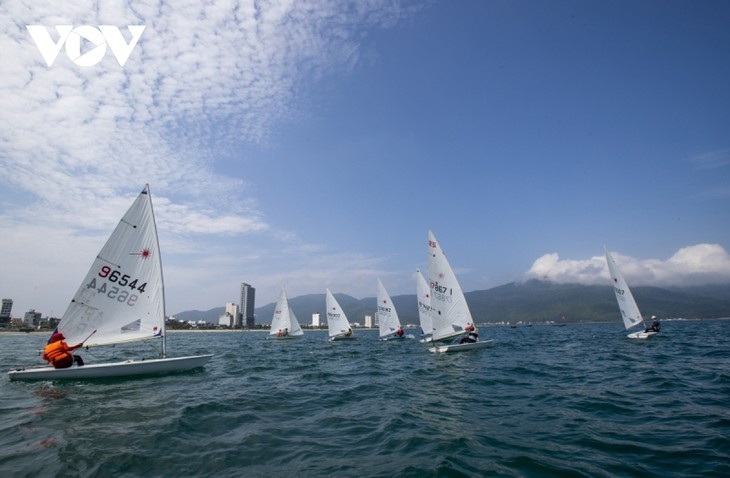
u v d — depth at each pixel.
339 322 49.22
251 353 31.11
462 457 6.55
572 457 6.49
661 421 8.46
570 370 16.62
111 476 5.81
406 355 26.11
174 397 11.58
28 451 6.86
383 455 6.77
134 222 15.41
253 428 8.48
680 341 31.78
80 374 14.16
